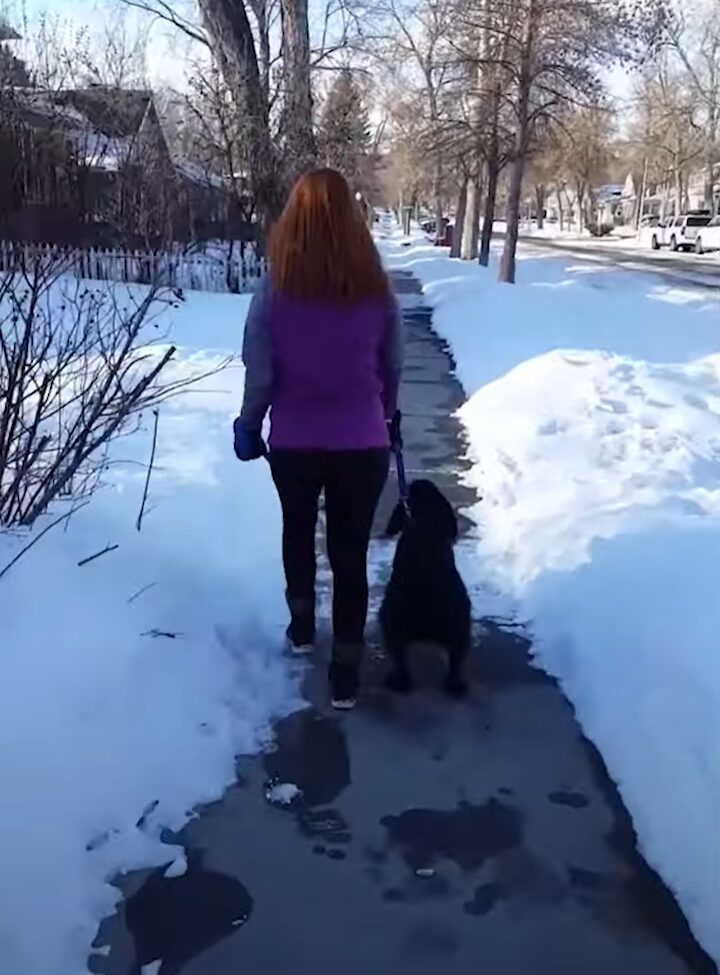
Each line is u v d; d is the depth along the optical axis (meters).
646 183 94.25
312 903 3.00
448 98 26.50
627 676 4.17
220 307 17.00
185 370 10.59
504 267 24.17
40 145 20.36
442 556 4.14
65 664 3.84
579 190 88.19
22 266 7.72
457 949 2.83
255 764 3.71
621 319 16.81
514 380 10.47
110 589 4.53
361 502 4.07
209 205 21.23
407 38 33.16
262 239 21.09
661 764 3.57
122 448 7.17
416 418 9.46
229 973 2.73
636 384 10.17
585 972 2.75
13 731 3.41
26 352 5.13
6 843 3.03
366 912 2.97
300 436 4.00
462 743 3.88
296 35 21.81
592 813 3.45
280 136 21.25
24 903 2.87
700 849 3.15
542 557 5.51
